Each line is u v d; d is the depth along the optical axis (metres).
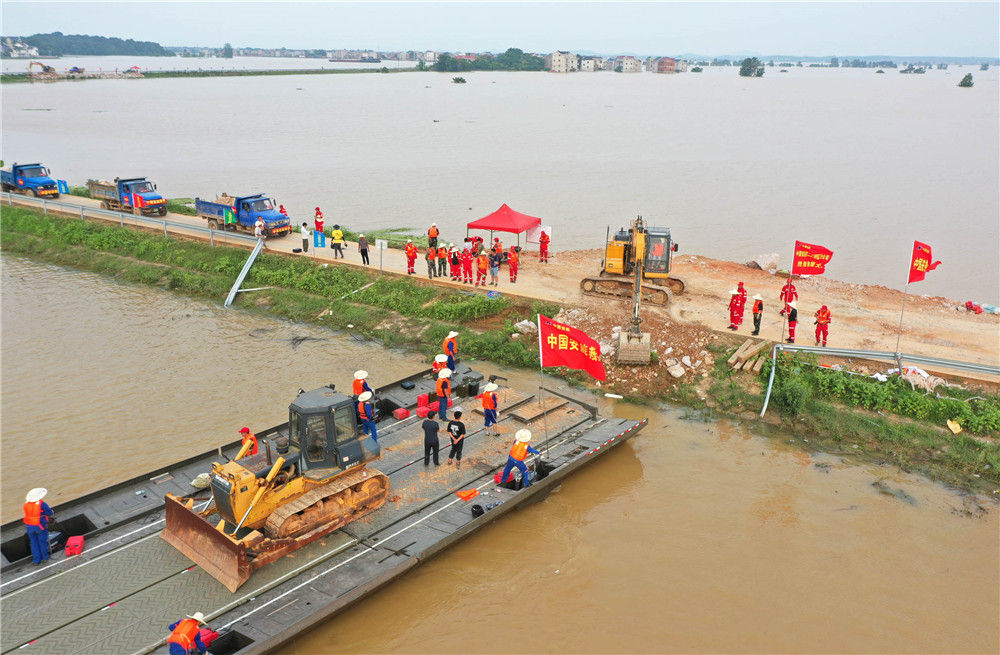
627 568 13.84
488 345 24.36
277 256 32.19
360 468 14.42
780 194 52.94
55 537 13.44
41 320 27.11
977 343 23.02
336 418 13.76
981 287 32.28
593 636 12.09
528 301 26.73
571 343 17.47
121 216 37.59
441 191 53.00
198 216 40.06
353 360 23.73
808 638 12.07
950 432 18.56
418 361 23.78
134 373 22.17
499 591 13.20
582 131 98.19
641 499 16.16
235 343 25.11
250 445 14.52
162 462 16.66
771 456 18.08
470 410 19.55
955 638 12.10
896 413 19.42
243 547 12.29
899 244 39.34
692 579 13.53
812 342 22.69
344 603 12.06
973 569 13.84
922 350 22.33
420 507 14.88
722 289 28.33
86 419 18.89
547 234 31.50
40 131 90.31
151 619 11.40
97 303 29.34
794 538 14.76
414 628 12.27
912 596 13.12
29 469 16.30
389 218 44.25
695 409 20.58
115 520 13.91
